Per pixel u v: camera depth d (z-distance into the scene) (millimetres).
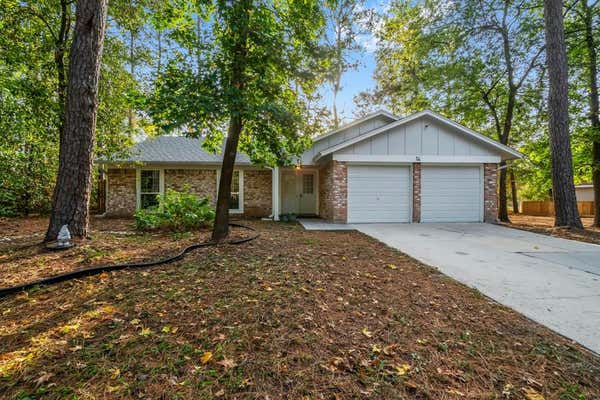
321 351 2164
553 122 9172
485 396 1771
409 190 10484
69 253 4512
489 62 12758
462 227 9266
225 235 6180
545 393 1812
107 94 9484
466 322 2730
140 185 12289
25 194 11273
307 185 14633
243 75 5484
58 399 1619
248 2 5223
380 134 10234
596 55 10570
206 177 12773
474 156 10445
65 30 8375
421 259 5137
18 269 3760
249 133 6551
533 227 9266
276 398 1701
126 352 2059
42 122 8555
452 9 12422
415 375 1938
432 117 10219
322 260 4719
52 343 2139
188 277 3646
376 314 2814
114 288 3223
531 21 11594
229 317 2607
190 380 1812
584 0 10562
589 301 3281
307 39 6109
